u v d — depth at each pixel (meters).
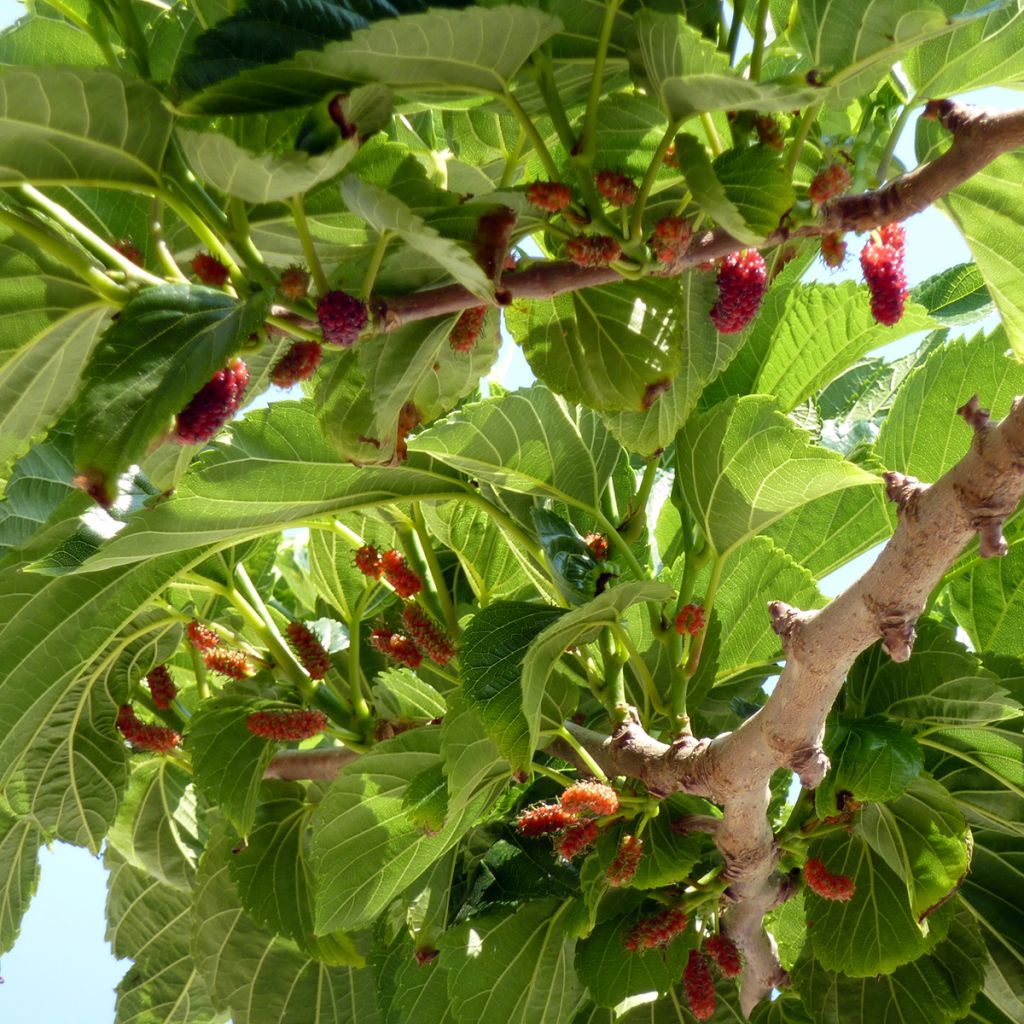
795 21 0.55
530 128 0.50
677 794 0.67
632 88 0.55
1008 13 0.54
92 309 0.49
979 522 0.52
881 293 0.55
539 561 0.69
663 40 0.49
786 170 0.52
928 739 0.68
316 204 0.52
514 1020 0.71
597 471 0.68
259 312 0.47
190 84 0.46
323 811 0.67
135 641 0.71
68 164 0.47
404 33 0.46
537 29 0.48
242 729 0.71
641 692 0.72
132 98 0.46
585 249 0.51
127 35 0.50
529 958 0.71
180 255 0.55
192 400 0.48
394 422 0.54
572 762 0.67
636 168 0.57
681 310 0.57
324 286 0.49
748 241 0.51
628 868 0.63
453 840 0.67
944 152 0.58
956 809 0.65
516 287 0.52
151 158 0.48
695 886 0.68
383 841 0.67
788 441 0.62
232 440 0.61
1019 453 0.50
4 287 0.48
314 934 0.71
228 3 0.52
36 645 0.64
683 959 0.68
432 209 0.50
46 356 0.50
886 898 0.68
